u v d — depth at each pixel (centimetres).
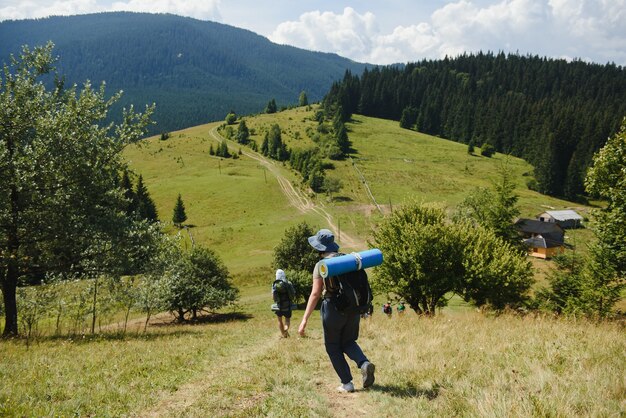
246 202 12900
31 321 1741
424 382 568
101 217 1856
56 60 1881
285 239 5897
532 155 18038
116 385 646
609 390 470
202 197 13450
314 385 596
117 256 1789
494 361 650
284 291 1259
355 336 561
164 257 1986
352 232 10169
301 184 14262
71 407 533
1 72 1777
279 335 1339
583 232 11000
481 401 434
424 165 16625
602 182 2411
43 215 1720
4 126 1728
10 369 795
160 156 18988
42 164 1714
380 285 2670
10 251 1734
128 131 1933
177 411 501
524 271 2747
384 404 493
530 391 473
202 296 4381
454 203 12075
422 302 2705
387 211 11644
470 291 2617
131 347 1154
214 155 19312
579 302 2748
